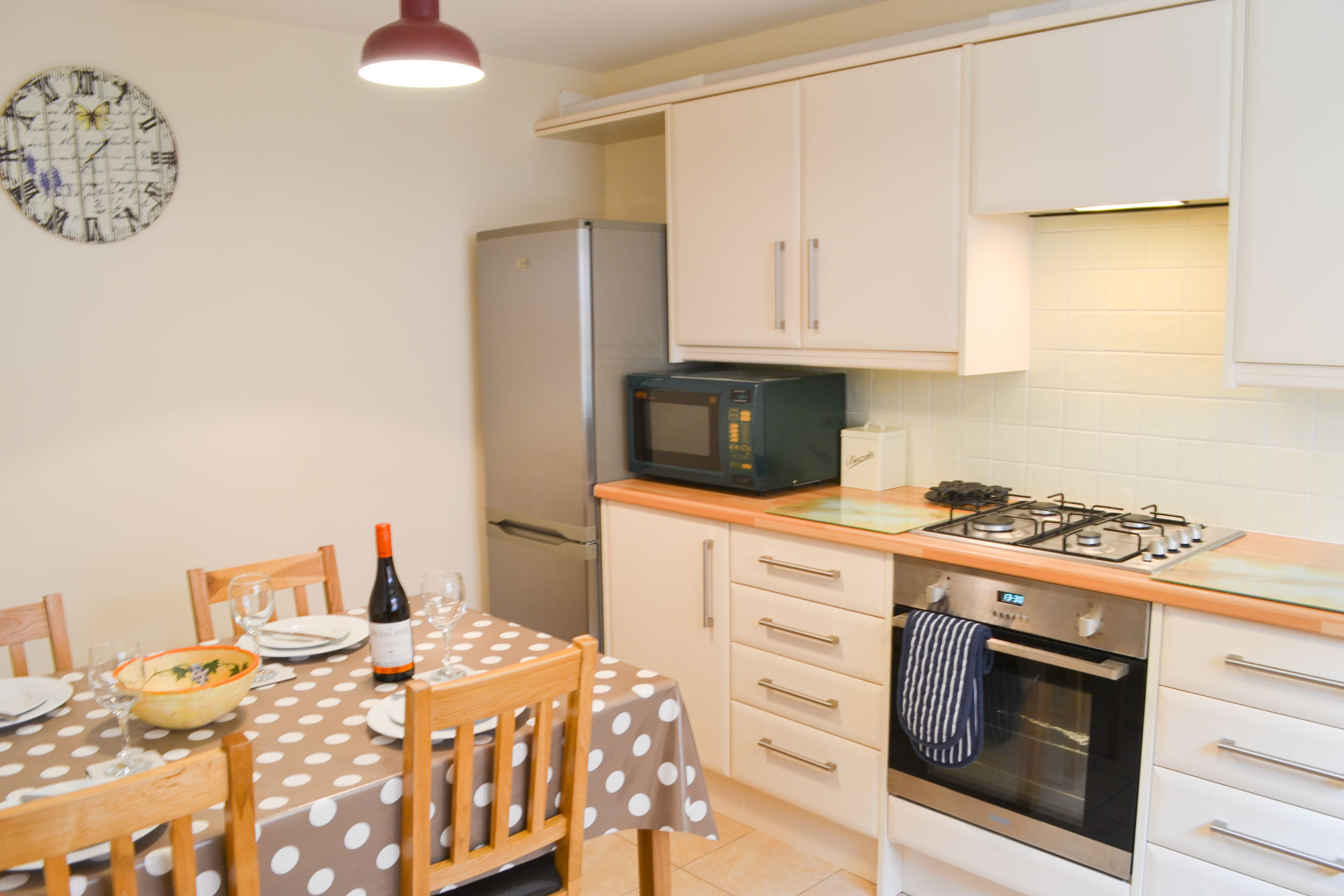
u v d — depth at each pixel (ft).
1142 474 8.13
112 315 8.85
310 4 8.93
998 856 7.22
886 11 9.19
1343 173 5.96
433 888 4.78
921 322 8.16
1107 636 6.50
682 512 9.24
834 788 8.25
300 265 9.93
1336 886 5.66
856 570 7.91
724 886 8.23
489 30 10.03
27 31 8.23
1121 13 6.81
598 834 5.59
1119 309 8.11
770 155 9.06
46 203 8.41
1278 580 6.23
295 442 10.06
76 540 8.82
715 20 9.74
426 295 10.88
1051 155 7.24
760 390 8.87
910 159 8.06
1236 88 6.36
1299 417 7.25
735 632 8.94
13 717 5.39
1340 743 5.61
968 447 9.25
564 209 12.04
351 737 5.17
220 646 5.88
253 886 4.14
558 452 10.19
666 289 10.41
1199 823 6.20
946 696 7.13
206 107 9.19
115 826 3.70
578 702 5.14
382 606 5.98
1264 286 6.35
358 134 10.18
